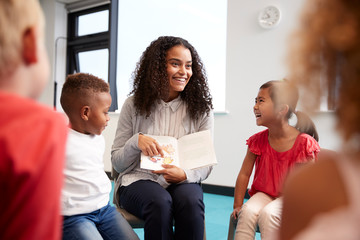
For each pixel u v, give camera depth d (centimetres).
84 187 108
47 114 46
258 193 137
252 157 149
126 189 131
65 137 49
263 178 138
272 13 302
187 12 361
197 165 130
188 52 146
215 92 340
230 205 289
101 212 113
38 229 43
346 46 32
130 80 164
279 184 133
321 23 34
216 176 336
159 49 146
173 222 123
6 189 42
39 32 49
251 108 315
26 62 47
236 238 120
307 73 36
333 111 35
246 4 320
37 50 48
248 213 120
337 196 34
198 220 117
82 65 513
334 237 33
